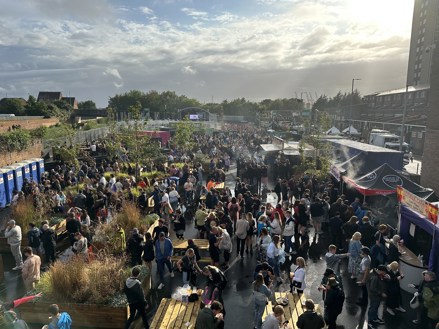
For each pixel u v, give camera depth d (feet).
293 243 45.75
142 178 72.38
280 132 172.04
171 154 109.40
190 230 54.39
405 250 38.83
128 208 49.55
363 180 53.72
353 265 38.34
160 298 34.73
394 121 228.02
